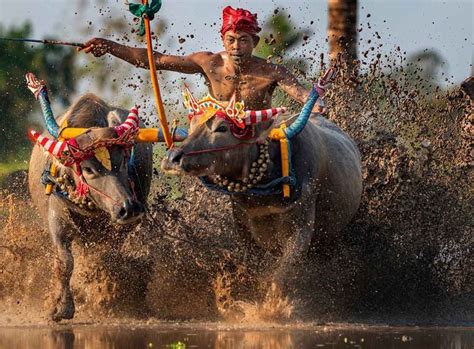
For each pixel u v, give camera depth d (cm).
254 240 4369
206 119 3928
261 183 4062
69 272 4244
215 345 3622
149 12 4084
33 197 4569
